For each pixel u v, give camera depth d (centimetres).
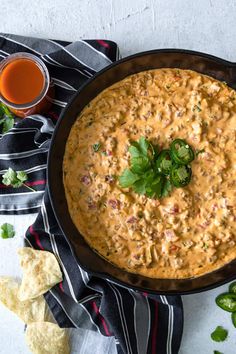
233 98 60
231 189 59
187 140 59
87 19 68
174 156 58
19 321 68
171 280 60
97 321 66
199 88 60
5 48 67
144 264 60
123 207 59
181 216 59
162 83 61
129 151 58
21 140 66
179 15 67
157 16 67
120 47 67
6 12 68
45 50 67
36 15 68
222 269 60
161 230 59
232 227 59
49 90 66
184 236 59
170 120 59
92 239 61
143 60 59
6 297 66
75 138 61
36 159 67
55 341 66
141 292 62
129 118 60
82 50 65
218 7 67
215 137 59
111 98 61
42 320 67
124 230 60
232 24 67
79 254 59
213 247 59
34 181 67
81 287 65
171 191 59
